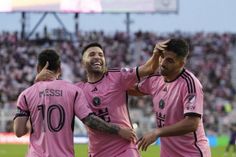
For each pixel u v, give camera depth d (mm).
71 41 77625
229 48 78812
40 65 12672
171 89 12664
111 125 12891
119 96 13695
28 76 69312
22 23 76438
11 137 55719
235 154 45812
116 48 77500
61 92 12328
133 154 13492
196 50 78188
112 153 13531
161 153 12984
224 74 74312
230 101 69688
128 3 73375
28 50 75000
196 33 81875
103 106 13570
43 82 12484
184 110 12289
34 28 74125
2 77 69000
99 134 13516
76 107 12320
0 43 75875
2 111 56781
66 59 73500
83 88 13797
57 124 12211
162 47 12422
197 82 12453
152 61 13266
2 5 71938
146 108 60594
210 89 71000
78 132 54500
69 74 70625
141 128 56625
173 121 12680
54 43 77312
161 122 12922
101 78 13734
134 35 78938
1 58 72812
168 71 12500
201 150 12531
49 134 12203
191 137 12508
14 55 73688
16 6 72000
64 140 12234
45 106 12273
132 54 77125
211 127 60844
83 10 73188
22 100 12484
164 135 12070
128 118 13891
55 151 12148
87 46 13766
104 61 13688
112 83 13648
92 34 79500
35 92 12430
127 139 13227
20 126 12383
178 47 12312
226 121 60625
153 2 73062
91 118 12383
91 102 13648
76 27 78625
